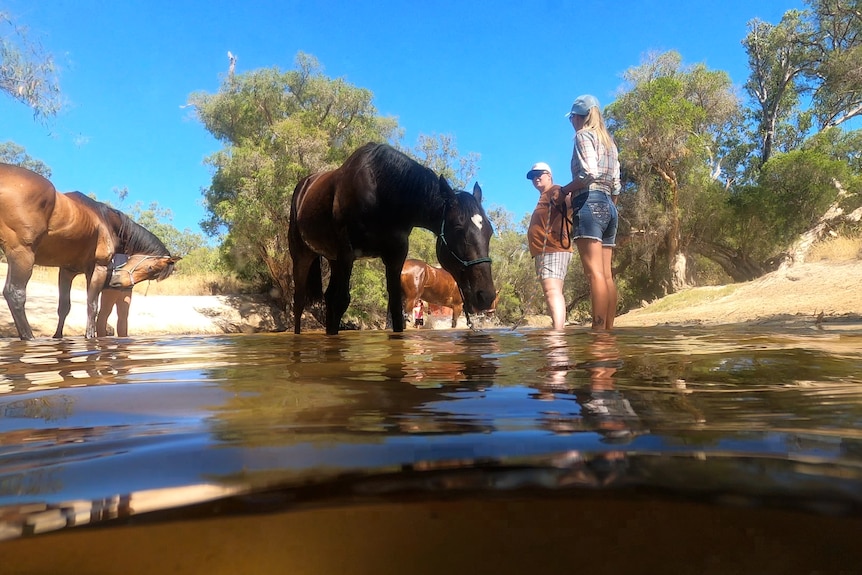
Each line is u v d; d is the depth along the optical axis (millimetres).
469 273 4215
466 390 1091
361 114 19078
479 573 373
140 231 8227
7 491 519
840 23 21578
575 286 22797
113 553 415
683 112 19500
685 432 695
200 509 479
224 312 14039
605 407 886
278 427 760
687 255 21312
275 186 15594
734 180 25500
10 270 5809
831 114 24172
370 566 390
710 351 1868
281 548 415
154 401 1016
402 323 4508
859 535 415
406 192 4262
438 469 558
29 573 387
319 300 6012
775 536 415
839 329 3449
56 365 1813
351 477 541
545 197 4539
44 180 6020
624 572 381
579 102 4195
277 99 18578
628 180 21141
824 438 658
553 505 463
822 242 17375
